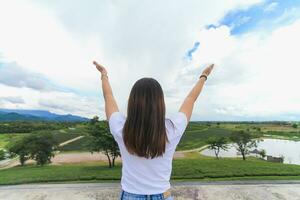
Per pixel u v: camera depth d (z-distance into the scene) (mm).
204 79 1815
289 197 5094
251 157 35812
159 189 1503
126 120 1489
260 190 5512
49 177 7500
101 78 1894
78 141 50875
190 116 1644
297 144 64250
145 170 1490
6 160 33969
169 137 1515
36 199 5043
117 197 5141
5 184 6359
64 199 5035
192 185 5879
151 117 1435
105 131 20125
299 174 8141
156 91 1484
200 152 45188
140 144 1430
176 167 9562
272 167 9180
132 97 1484
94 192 5449
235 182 6168
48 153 27625
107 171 9539
